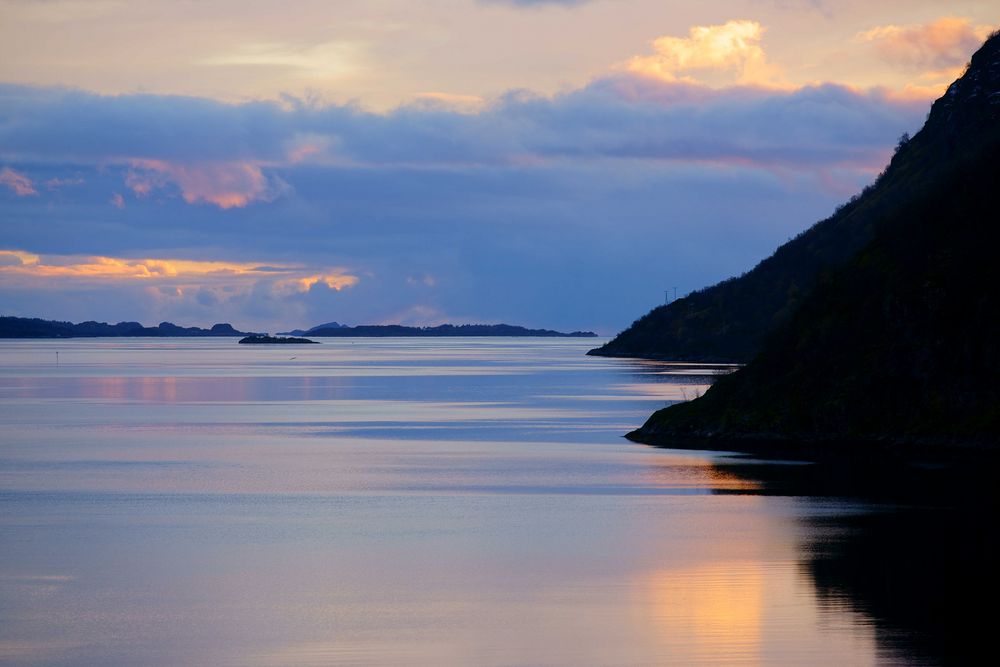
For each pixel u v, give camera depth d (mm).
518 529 59250
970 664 36531
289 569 50719
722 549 53219
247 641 40281
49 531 59781
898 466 78250
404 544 55781
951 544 53312
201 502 69062
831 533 56312
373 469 84188
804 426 90562
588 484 74500
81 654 39062
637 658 37906
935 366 87688
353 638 40562
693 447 93500
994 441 81375
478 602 44938
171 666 37812
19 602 45438
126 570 50719
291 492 72938
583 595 45750
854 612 42250
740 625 41000
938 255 96062
